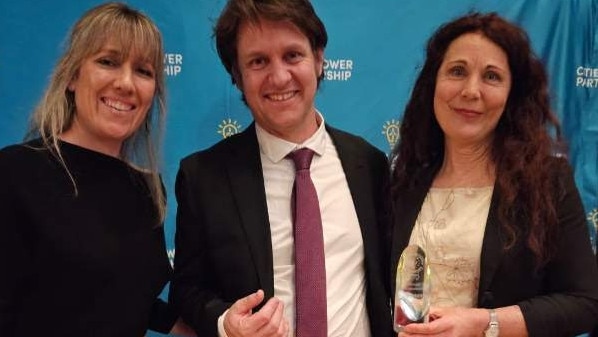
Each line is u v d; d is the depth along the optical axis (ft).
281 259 4.78
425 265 4.03
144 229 4.73
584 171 7.07
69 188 4.31
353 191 5.03
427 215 4.83
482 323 4.15
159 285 4.81
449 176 4.91
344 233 4.86
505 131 4.77
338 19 6.90
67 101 4.51
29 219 4.09
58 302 4.13
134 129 4.67
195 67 6.84
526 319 4.16
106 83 4.36
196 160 5.09
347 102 6.98
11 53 6.68
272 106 4.84
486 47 4.52
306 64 4.83
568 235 4.37
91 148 4.57
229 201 4.82
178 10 6.77
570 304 4.20
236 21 4.81
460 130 4.61
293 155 4.97
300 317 4.58
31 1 6.65
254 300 4.11
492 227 4.45
